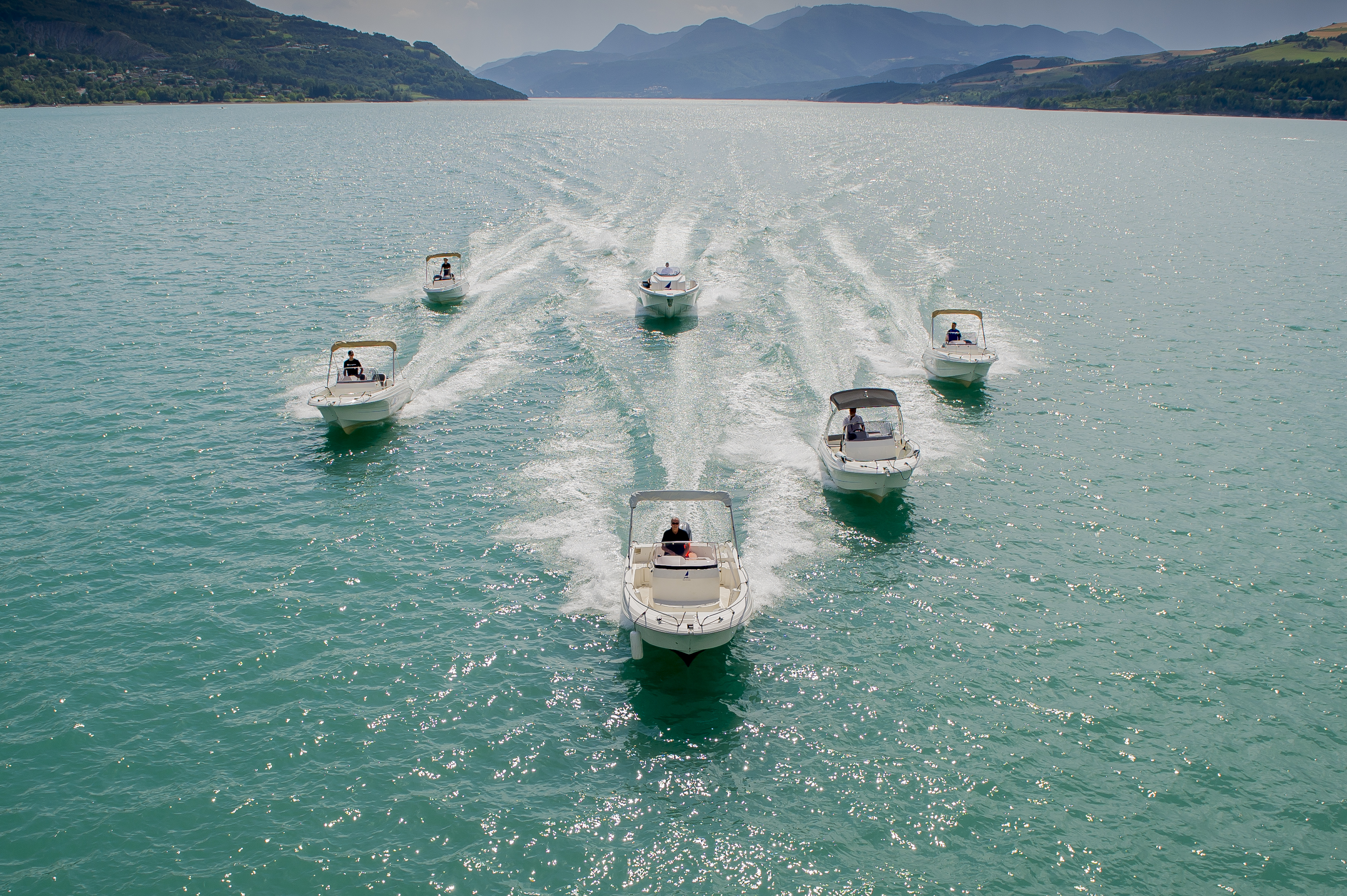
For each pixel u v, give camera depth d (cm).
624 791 1372
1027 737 1486
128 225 5938
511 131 15488
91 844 1257
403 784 1377
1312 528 2186
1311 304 4150
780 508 2267
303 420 2811
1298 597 1898
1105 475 2475
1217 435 2734
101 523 2162
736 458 2539
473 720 1520
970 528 2194
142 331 3647
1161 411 2914
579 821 1313
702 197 6969
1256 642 1747
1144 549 2094
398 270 4709
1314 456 2581
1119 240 5619
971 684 1620
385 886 1198
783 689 1611
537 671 1652
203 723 1499
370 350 3438
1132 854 1255
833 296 4141
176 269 4684
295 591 1897
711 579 1730
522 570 1986
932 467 2520
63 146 11588
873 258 4941
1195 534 2162
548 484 2380
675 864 1243
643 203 6688
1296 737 1486
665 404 2903
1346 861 1243
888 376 3198
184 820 1302
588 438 2672
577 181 7962
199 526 2159
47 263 4775
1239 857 1250
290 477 2430
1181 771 1411
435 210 6562
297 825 1297
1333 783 1388
